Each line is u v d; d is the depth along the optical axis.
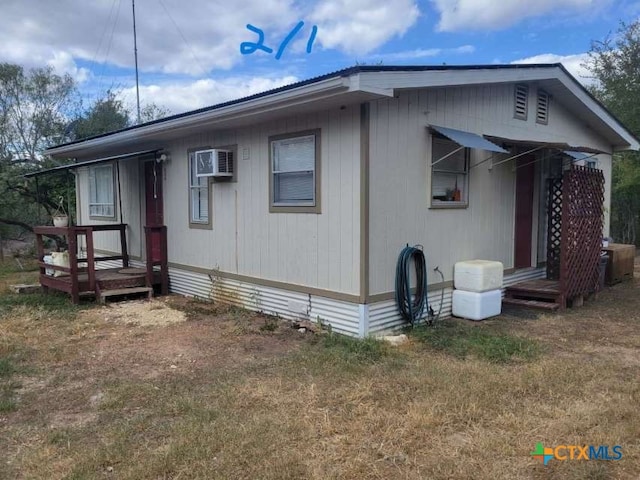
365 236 5.32
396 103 5.57
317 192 5.79
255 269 6.82
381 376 4.25
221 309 7.06
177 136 7.93
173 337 5.68
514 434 3.23
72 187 14.23
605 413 3.52
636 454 2.98
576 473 2.79
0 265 13.05
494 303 6.52
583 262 7.38
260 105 5.57
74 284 7.40
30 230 14.75
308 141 5.92
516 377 4.18
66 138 17.42
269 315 6.64
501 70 6.43
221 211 7.34
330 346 5.17
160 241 8.36
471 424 3.37
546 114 8.36
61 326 6.16
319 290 5.89
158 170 8.75
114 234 10.18
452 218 6.52
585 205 7.35
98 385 4.22
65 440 3.22
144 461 2.92
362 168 5.26
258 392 3.93
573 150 7.25
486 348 4.99
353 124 5.33
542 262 8.50
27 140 17.34
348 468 2.84
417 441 3.14
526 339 5.38
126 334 5.83
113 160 8.16
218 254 7.47
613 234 17.92
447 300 6.53
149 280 8.11
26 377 4.43
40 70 17.52
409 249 5.79
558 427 3.30
